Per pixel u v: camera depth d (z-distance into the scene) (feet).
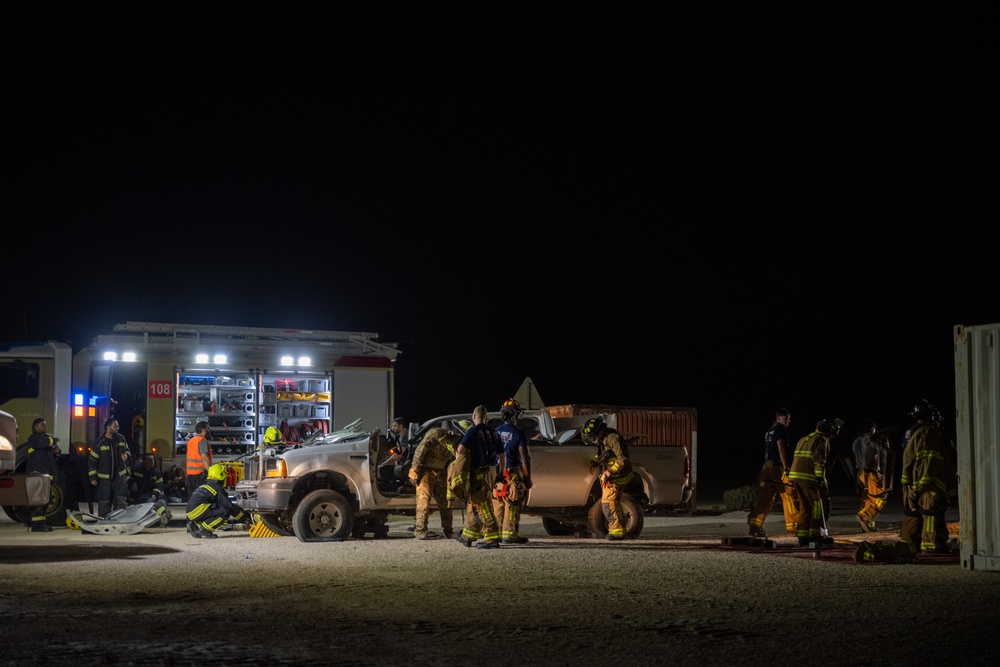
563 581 30.42
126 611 25.17
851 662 19.71
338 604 26.30
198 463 55.31
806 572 32.42
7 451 37.40
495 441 40.16
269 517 45.88
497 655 20.34
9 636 22.09
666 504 47.14
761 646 21.17
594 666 19.44
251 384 65.36
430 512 44.11
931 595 27.78
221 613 24.93
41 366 61.16
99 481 52.70
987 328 33.14
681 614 24.82
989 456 32.91
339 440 47.06
